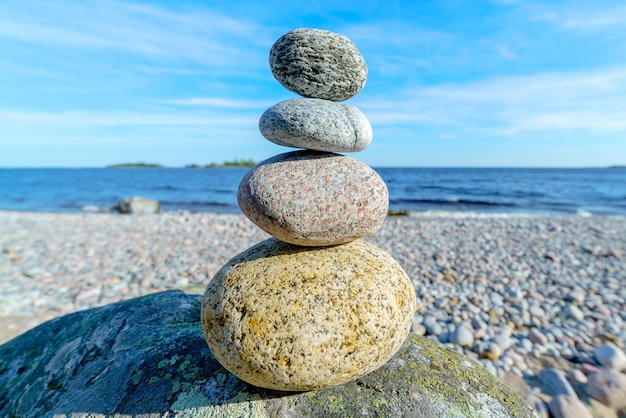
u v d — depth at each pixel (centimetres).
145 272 547
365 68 184
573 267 573
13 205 1734
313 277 150
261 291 146
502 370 288
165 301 250
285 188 158
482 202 1731
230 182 3186
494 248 705
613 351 295
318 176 162
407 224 1018
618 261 610
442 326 361
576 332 346
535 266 579
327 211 156
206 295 160
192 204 1758
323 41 173
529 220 1126
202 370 169
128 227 959
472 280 503
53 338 234
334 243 167
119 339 208
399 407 143
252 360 135
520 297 436
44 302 428
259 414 142
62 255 642
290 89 184
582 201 1812
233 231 914
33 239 782
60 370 198
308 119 162
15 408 186
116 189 2552
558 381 267
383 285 154
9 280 501
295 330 135
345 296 144
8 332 356
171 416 146
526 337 342
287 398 148
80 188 2648
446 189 2338
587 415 231
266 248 178
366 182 164
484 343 316
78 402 167
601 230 911
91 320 238
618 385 253
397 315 150
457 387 159
